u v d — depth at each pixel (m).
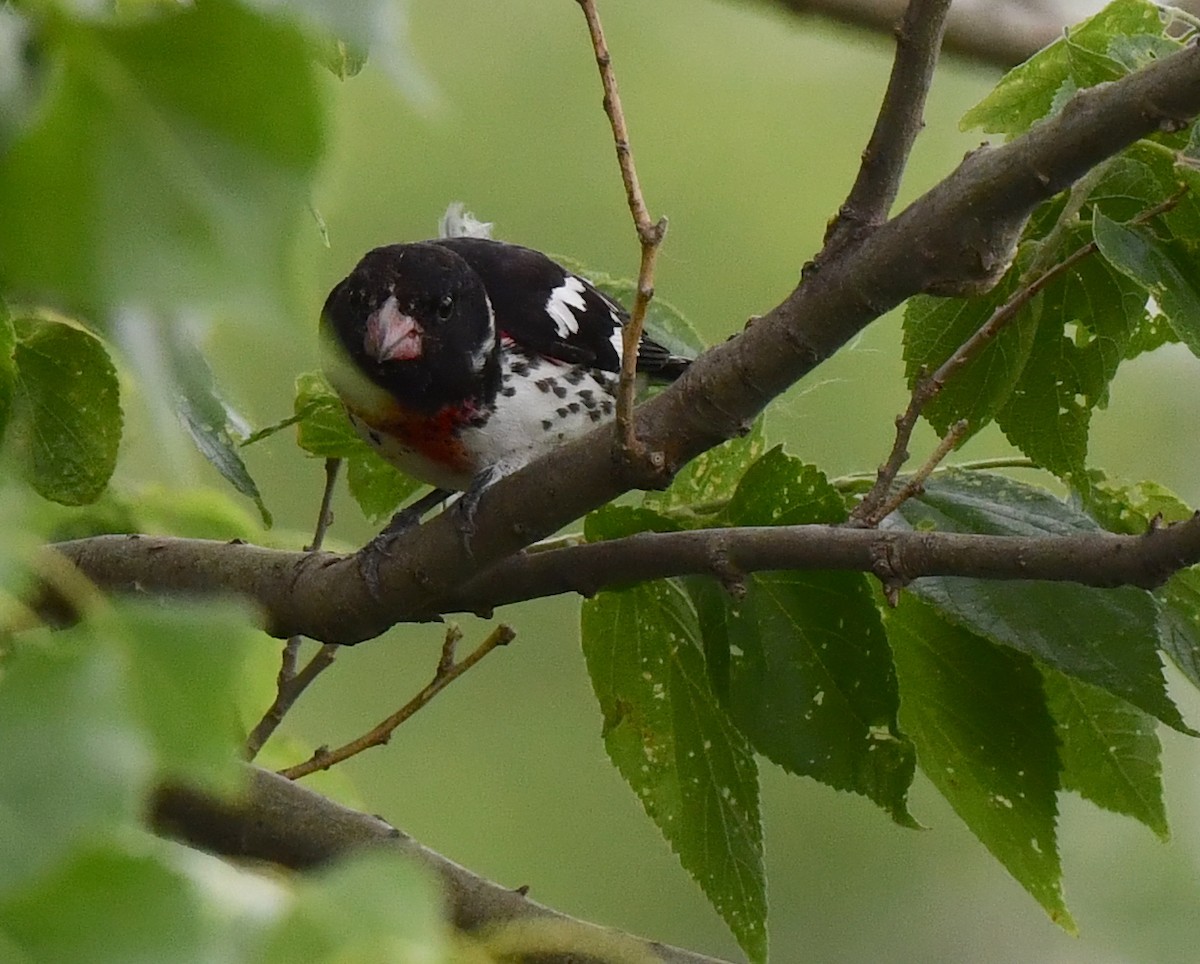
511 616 9.85
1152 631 4.29
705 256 10.23
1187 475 10.18
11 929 1.34
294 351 1.37
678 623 4.88
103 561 5.08
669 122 10.35
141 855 1.40
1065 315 4.70
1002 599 4.33
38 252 1.32
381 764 9.45
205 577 4.93
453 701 9.63
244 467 4.02
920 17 3.89
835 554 4.22
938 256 3.94
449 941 2.26
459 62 9.95
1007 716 4.66
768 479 4.71
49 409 4.00
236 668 1.49
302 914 1.49
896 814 4.54
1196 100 3.69
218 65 1.36
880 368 9.35
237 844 4.63
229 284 1.34
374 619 4.78
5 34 1.37
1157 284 4.27
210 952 1.40
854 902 9.61
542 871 9.39
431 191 9.08
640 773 4.88
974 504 4.77
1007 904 9.59
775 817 9.66
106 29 1.36
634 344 3.98
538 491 4.39
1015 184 3.85
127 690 1.41
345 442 5.81
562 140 10.09
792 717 4.55
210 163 1.35
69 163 1.33
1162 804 4.88
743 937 4.81
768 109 10.52
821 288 4.01
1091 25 4.65
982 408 4.78
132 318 1.50
